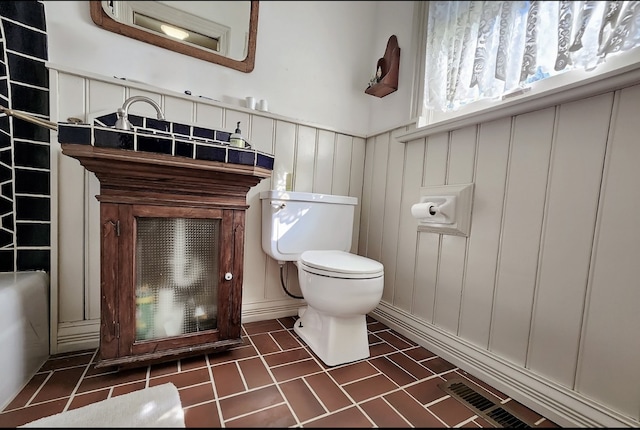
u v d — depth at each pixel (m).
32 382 0.95
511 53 1.15
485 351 1.11
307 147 1.63
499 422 0.87
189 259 1.07
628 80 0.76
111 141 0.84
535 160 0.99
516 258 1.03
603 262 0.83
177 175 0.97
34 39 1.08
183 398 0.89
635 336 0.77
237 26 1.45
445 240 1.30
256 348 1.23
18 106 1.06
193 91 1.37
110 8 1.21
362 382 1.02
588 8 0.94
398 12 1.68
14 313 0.90
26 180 1.08
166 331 1.05
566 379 0.90
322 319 1.21
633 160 0.78
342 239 1.55
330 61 1.73
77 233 1.16
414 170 1.48
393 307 1.56
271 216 1.37
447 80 1.35
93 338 1.19
